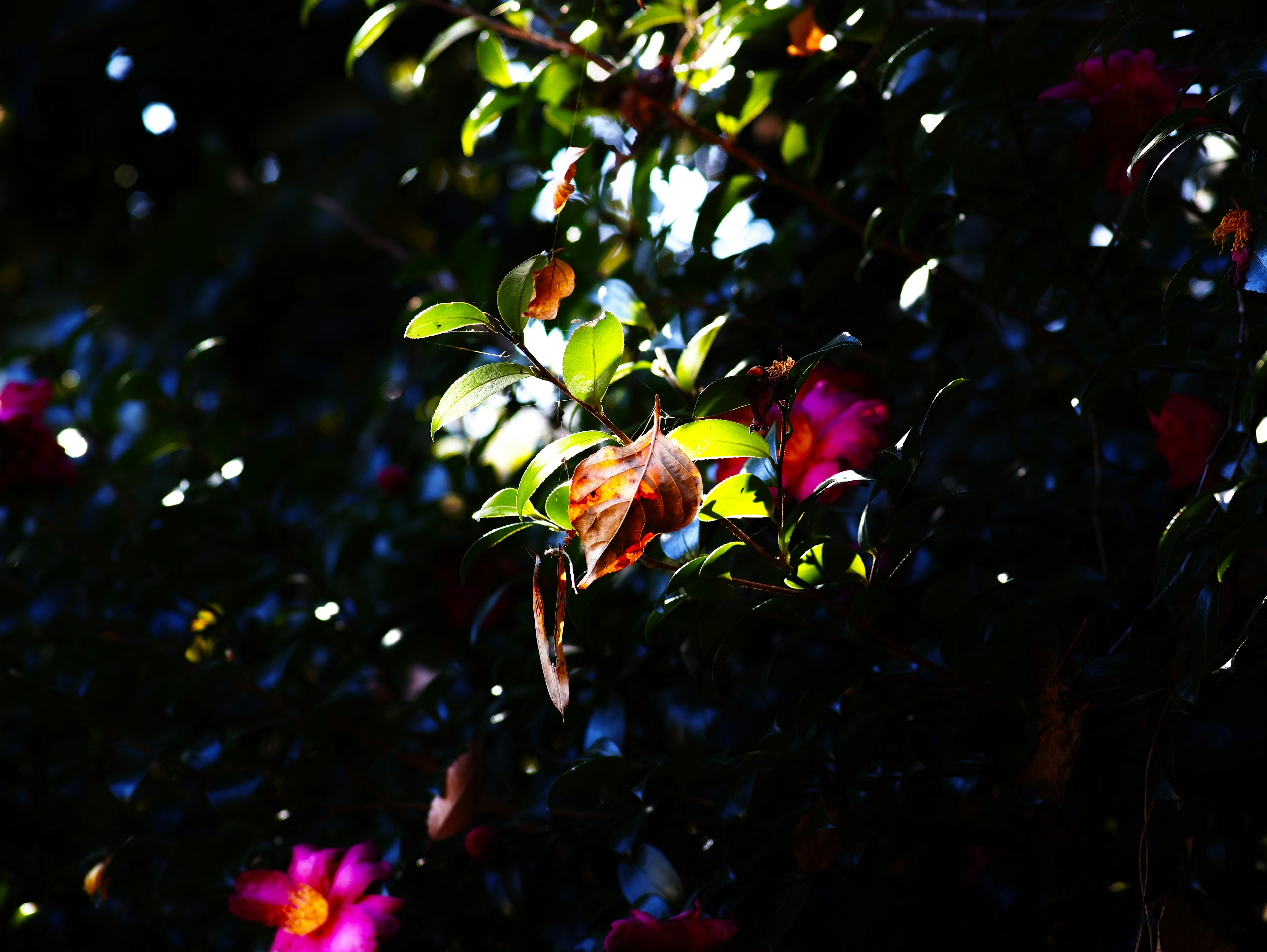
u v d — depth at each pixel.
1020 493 1.04
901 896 0.92
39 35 2.17
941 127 0.97
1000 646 0.85
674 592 0.84
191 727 1.12
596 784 0.93
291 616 1.12
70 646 1.15
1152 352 0.85
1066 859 0.90
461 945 1.01
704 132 1.00
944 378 1.02
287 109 2.35
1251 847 0.94
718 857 0.95
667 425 0.87
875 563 0.84
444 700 1.04
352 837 1.02
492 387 0.79
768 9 0.95
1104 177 0.93
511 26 0.99
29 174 2.38
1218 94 0.81
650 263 1.05
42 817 1.16
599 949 0.92
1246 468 0.90
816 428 0.91
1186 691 0.83
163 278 2.33
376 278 2.34
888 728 0.89
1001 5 1.08
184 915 1.05
